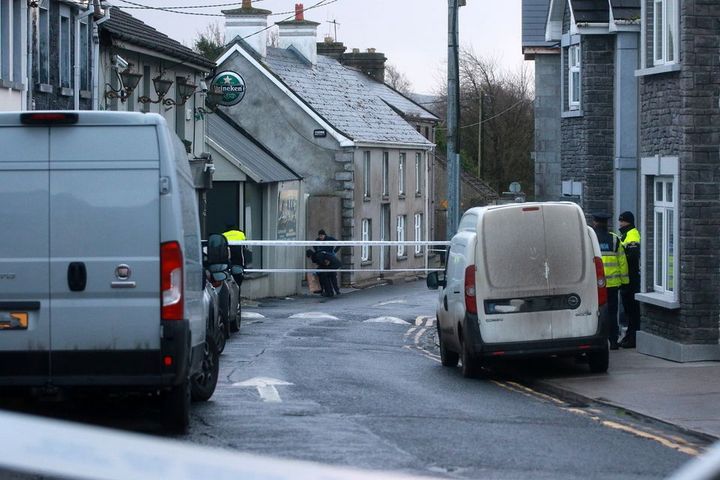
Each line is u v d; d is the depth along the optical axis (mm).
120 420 18234
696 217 28000
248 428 17422
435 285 29922
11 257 15695
